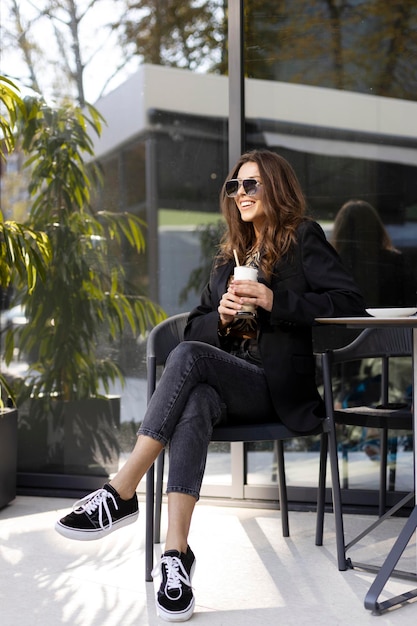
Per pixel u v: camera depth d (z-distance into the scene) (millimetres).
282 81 3303
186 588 1989
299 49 3283
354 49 3234
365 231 3236
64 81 3588
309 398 2375
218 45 3375
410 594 2111
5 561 2510
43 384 3582
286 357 2348
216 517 3104
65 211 3568
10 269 3441
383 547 2639
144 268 3482
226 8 3365
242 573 2373
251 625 1941
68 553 2598
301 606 2076
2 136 3619
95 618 2004
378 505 3154
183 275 3439
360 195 3242
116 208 3518
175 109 3441
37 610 2068
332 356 2516
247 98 3338
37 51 3619
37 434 3590
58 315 3566
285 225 2486
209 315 2443
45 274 3365
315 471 3270
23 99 3607
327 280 2396
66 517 2119
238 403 2305
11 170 3617
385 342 2697
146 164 3475
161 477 2715
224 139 3375
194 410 2141
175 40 3443
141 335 3484
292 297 2303
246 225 2613
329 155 3268
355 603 2092
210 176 3398
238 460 3316
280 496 2809
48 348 3578
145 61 3477
